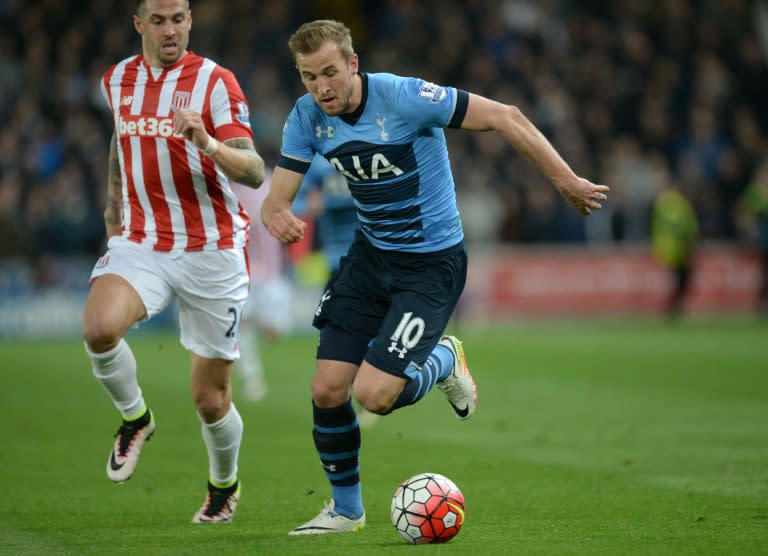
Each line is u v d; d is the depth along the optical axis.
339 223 34.50
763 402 38.78
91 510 22.36
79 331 65.62
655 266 76.75
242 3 80.00
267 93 74.94
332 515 19.69
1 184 66.94
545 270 74.81
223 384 20.80
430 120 18.81
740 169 83.00
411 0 85.44
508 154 78.44
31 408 38.12
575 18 88.75
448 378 21.58
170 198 20.28
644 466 26.83
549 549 17.64
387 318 19.27
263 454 29.22
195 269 20.39
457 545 18.03
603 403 38.84
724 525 19.78
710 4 94.88
